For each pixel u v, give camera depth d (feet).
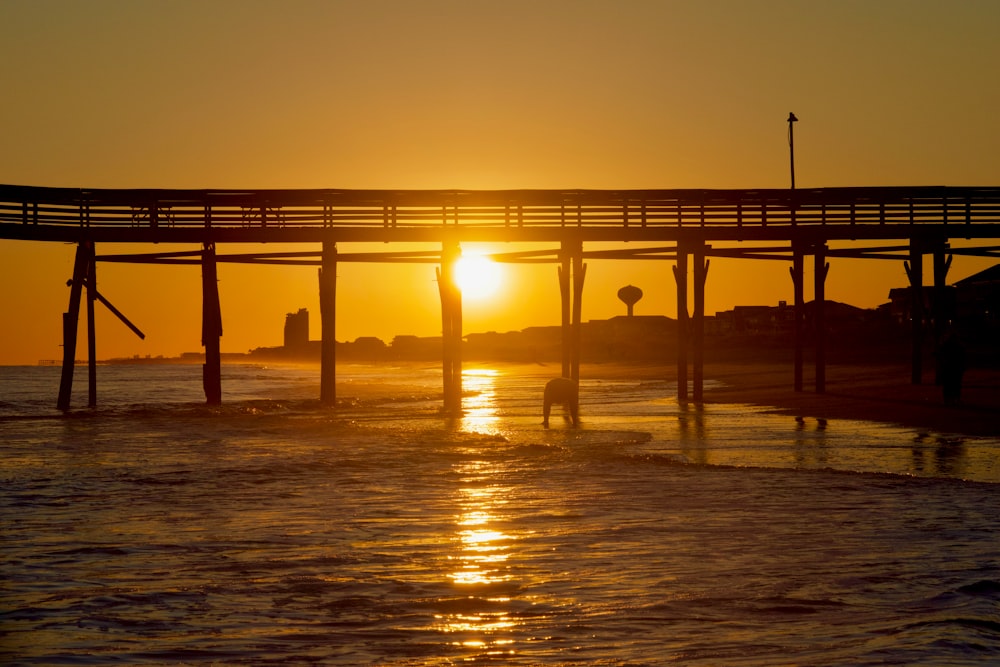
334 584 42.50
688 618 36.32
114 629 35.45
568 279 162.91
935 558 46.16
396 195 158.20
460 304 168.14
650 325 545.03
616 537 52.80
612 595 40.01
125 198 157.79
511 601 39.27
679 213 160.45
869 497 66.08
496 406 185.78
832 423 124.16
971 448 94.43
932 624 34.50
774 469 81.97
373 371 529.45
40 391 334.24
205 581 43.21
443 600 39.52
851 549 48.49
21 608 38.55
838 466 83.56
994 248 164.55
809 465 84.53
